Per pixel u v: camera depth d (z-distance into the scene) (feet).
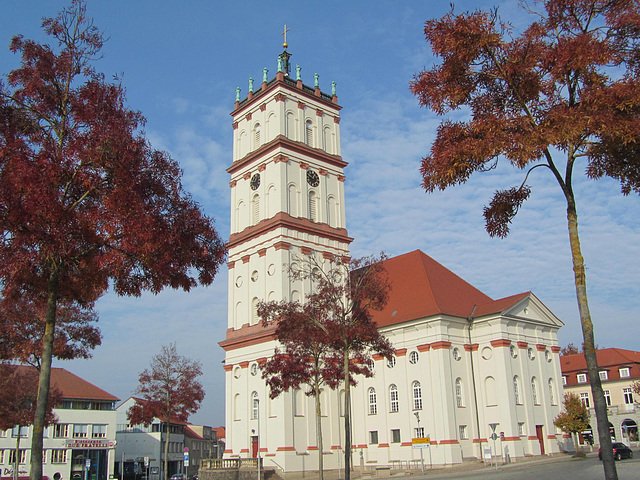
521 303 200.54
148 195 65.46
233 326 215.51
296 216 210.18
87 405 286.05
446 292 206.59
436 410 183.93
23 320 113.60
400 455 190.60
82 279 69.62
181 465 386.93
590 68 59.16
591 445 263.29
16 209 56.95
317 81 234.79
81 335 123.13
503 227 70.74
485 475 134.21
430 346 189.57
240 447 199.62
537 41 60.85
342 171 231.30
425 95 65.21
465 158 61.36
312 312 135.64
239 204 225.35
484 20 60.90
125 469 347.56
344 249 220.64
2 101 65.00
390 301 211.82
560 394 207.92
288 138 217.15
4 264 59.88
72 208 63.52
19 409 145.89
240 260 218.18
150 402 200.03
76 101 65.31
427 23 62.80
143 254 65.16
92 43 68.90
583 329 56.85
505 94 64.23
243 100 239.30
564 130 56.59
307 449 188.96
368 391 204.23
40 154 60.80
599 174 65.05
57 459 268.82
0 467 255.29
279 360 139.33
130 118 67.36
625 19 57.36
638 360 305.53
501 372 187.62
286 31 237.45
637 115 57.57
